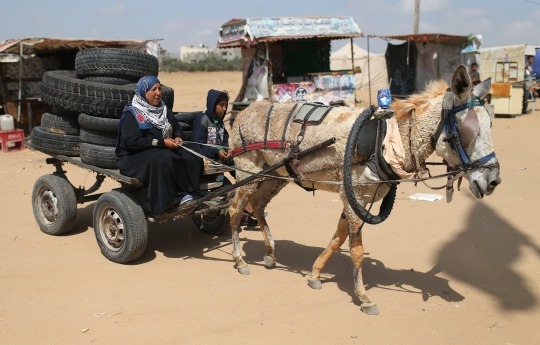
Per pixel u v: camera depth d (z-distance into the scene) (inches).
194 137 242.1
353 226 177.0
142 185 224.2
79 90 234.1
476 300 187.6
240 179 219.3
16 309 183.9
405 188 360.5
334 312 179.6
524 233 257.0
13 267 225.8
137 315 178.1
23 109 618.5
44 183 268.5
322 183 190.9
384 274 213.3
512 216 284.7
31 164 483.8
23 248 251.6
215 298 191.9
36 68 616.7
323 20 665.0
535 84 817.5
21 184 401.4
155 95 223.8
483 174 156.2
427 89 171.3
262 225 226.4
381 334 163.5
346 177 165.9
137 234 219.0
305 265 227.8
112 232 233.6
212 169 237.9
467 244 245.9
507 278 206.1
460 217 288.2
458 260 226.4
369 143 167.6
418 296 191.8
